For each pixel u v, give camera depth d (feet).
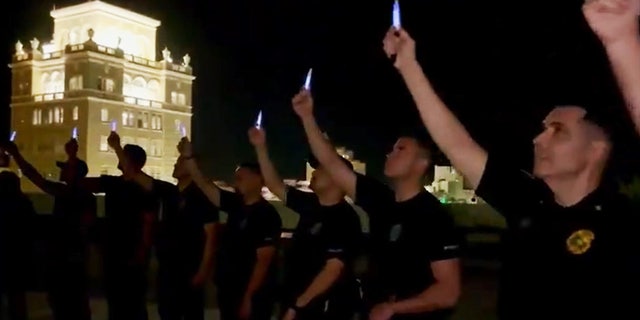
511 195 8.04
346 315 13.87
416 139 11.64
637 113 6.27
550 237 7.30
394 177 11.69
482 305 36.50
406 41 9.18
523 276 7.45
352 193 13.42
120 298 21.42
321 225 14.24
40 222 25.89
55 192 25.03
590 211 7.18
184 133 20.85
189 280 20.49
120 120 184.75
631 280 6.79
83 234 25.02
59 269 24.76
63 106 180.55
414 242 11.18
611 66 6.37
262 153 17.92
